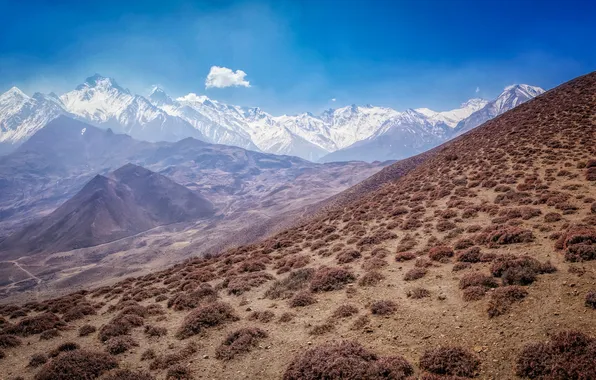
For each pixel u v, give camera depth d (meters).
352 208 52.19
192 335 17.56
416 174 58.84
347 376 11.05
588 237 16.23
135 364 15.10
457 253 21.03
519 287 14.03
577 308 11.89
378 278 20.25
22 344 20.00
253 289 24.12
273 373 12.73
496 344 11.30
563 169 31.72
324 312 17.44
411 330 13.56
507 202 28.56
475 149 54.56
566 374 9.12
